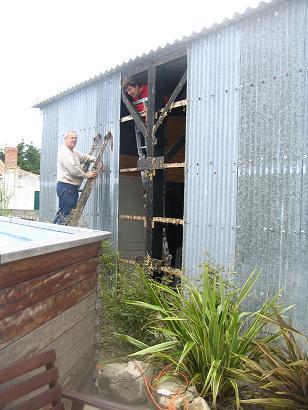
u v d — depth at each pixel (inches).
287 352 134.5
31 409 88.4
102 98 269.4
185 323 145.4
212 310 137.3
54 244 95.7
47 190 332.2
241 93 175.5
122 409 95.4
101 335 173.3
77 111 296.0
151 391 133.3
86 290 128.0
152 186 228.7
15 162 680.4
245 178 173.3
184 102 206.1
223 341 134.5
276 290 160.1
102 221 270.7
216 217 186.1
